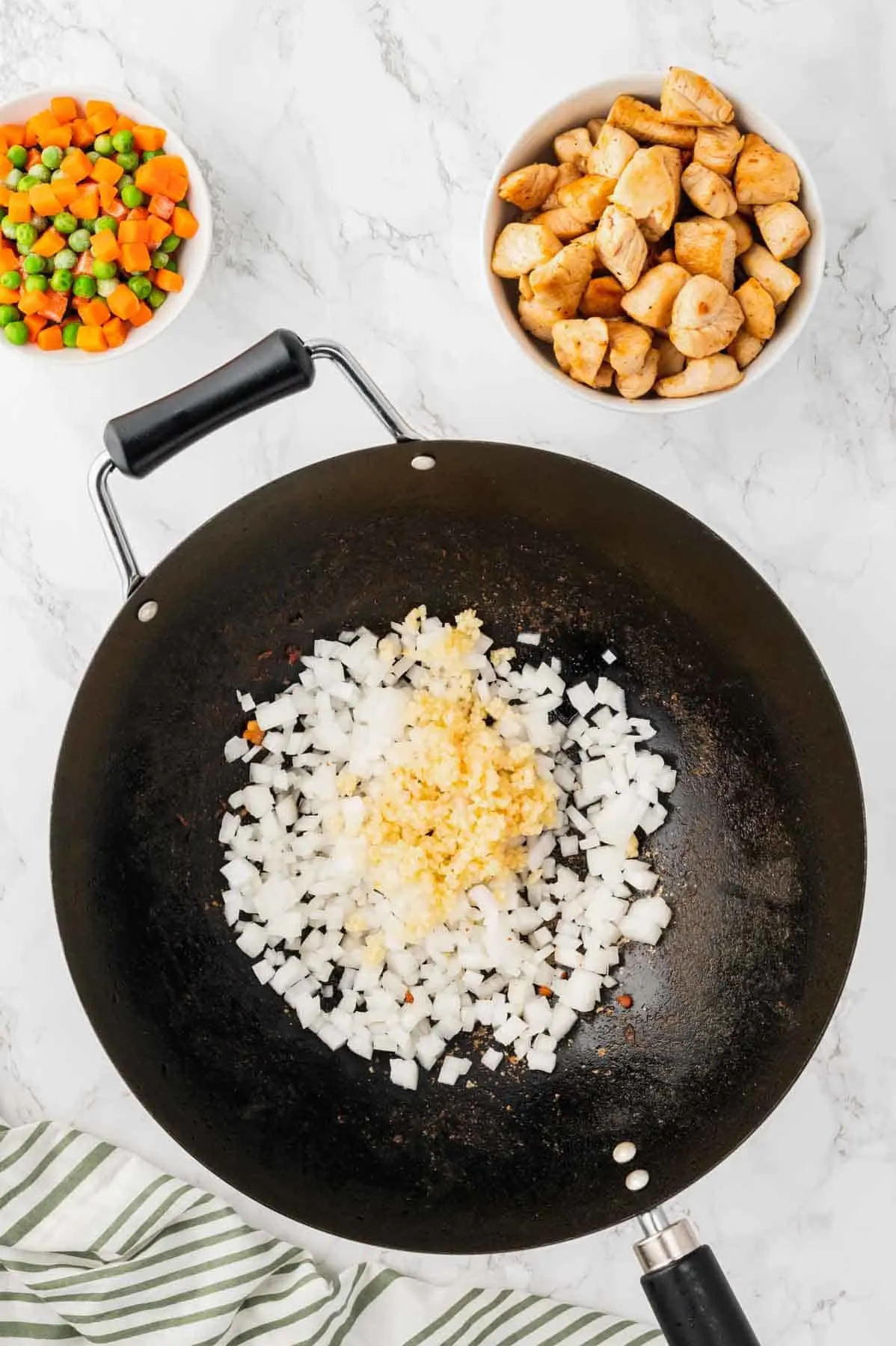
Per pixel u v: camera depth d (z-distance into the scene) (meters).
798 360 0.98
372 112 0.97
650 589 0.95
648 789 0.98
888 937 0.99
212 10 0.97
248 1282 0.96
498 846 0.95
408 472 0.91
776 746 0.94
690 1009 0.96
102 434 0.98
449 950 0.97
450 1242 0.94
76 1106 0.98
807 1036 0.92
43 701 0.98
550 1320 0.97
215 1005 0.95
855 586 0.99
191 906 0.96
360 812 0.96
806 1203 0.99
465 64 0.97
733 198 0.91
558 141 0.92
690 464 0.98
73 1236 0.96
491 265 0.92
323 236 0.98
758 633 0.92
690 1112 0.94
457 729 0.96
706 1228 0.99
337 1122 0.96
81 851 0.91
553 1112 0.96
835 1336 0.99
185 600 0.92
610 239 0.89
